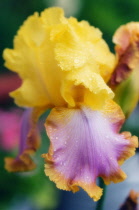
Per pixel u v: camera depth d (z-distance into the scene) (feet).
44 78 1.57
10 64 1.62
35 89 1.60
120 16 2.76
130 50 1.61
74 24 1.54
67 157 1.44
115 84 1.61
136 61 1.61
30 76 1.60
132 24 1.64
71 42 1.51
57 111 1.49
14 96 1.63
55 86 1.55
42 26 1.54
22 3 3.01
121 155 1.46
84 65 1.50
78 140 1.45
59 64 1.50
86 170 1.43
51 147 1.44
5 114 2.53
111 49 2.86
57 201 2.44
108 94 1.48
